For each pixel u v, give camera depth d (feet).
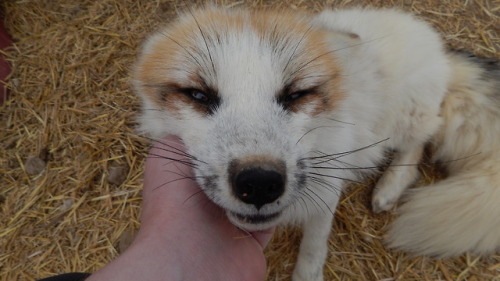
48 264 1.06
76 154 1.21
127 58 1.38
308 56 0.70
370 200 1.15
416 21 1.13
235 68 0.65
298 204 0.83
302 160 0.64
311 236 0.95
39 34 1.45
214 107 0.66
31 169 1.19
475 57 1.17
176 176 0.71
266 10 0.87
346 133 0.81
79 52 1.40
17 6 1.50
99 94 1.31
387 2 1.46
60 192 1.16
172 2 1.47
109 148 1.21
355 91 0.85
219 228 0.68
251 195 0.57
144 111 0.84
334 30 0.84
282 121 0.64
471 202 1.02
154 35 0.84
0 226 1.11
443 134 1.14
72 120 1.27
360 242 1.08
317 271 1.00
